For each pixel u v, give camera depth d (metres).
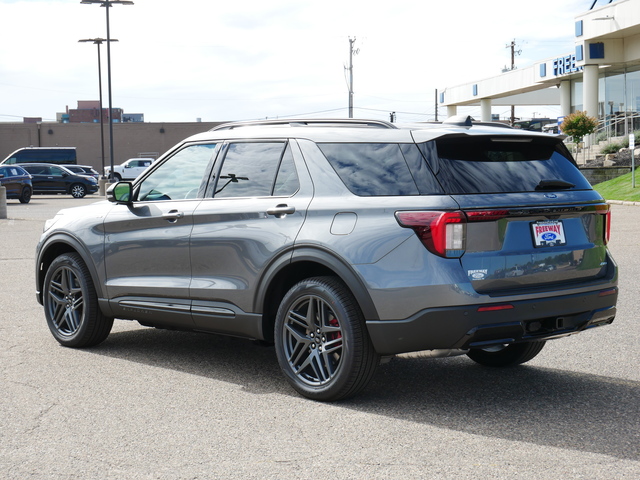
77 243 6.46
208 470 3.78
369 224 4.70
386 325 4.58
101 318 6.47
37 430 4.41
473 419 4.57
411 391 5.20
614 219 19.22
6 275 11.10
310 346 5.03
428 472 3.72
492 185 4.67
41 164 38.69
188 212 5.71
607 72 40.34
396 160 4.81
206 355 6.31
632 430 4.34
